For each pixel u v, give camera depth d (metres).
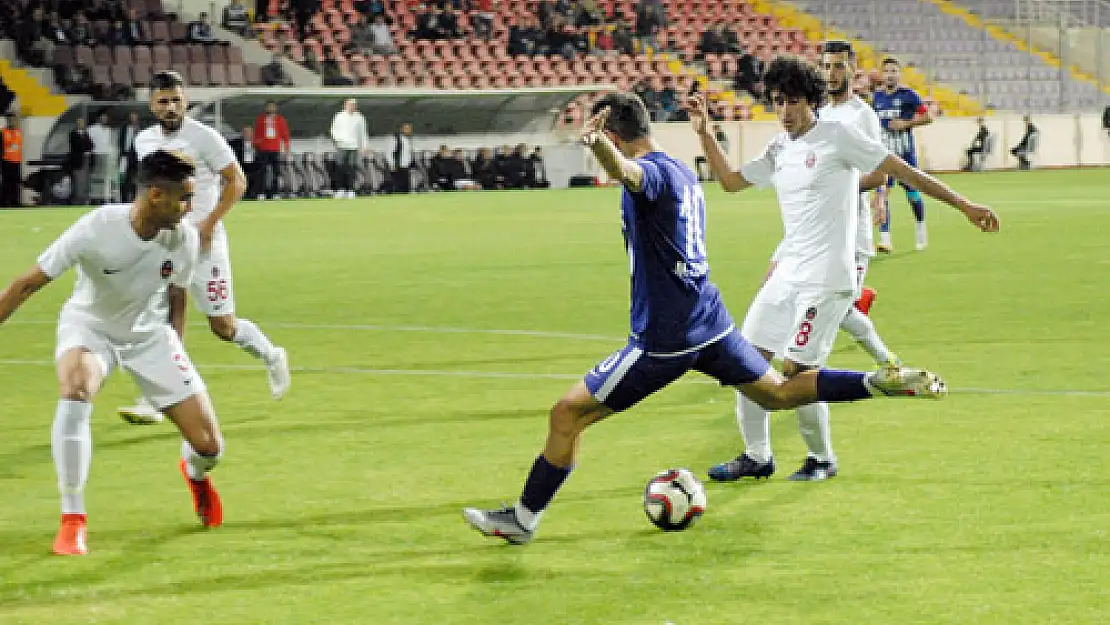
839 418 22.61
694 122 19.16
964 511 16.73
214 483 18.81
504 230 67.00
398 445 21.22
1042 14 148.12
